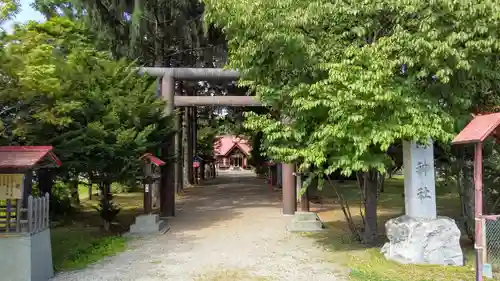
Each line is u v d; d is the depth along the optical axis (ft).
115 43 55.57
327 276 23.17
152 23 59.36
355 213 48.57
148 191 39.58
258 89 30.19
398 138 25.54
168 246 32.17
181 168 82.33
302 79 28.25
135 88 42.55
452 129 24.94
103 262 27.25
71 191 52.19
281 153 27.68
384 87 23.26
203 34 59.82
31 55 25.55
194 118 107.45
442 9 22.79
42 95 29.96
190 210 54.39
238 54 28.43
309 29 27.94
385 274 22.86
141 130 42.19
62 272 24.79
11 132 30.96
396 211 48.75
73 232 39.88
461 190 30.96
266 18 25.86
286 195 48.65
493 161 29.96
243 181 115.85
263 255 28.66
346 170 24.02
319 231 37.47
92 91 38.37
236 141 201.57
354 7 26.32
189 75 48.01
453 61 22.77
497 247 24.35
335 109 23.88
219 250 30.53
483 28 22.12
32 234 21.58
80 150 34.99
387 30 27.91
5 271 20.83
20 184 21.18
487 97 28.76
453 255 24.81
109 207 41.68
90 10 51.75
